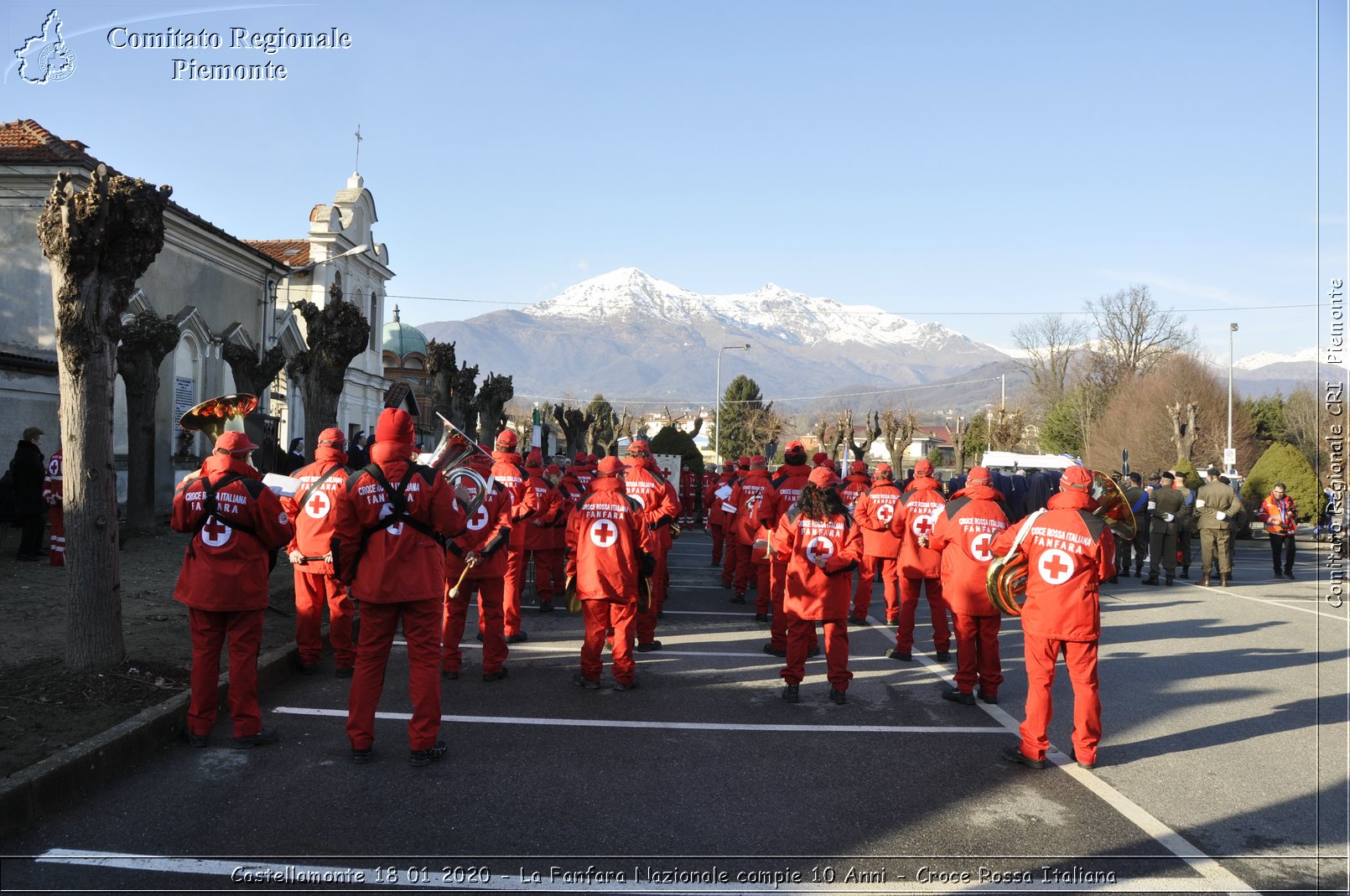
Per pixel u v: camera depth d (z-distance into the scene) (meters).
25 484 11.58
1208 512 16.94
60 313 6.24
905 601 9.30
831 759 5.95
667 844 4.52
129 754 5.35
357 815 4.77
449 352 23.66
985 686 7.54
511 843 4.48
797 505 7.47
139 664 6.67
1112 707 7.49
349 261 33.28
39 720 5.54
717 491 17.19
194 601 5.67
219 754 5.66
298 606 7.74
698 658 9.05
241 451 5.86
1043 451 64.38
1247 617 12.65
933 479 9.30
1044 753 5.86
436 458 7.73
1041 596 5.90
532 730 6.37
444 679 7.87
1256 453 48.41
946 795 5.32
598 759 5.79
